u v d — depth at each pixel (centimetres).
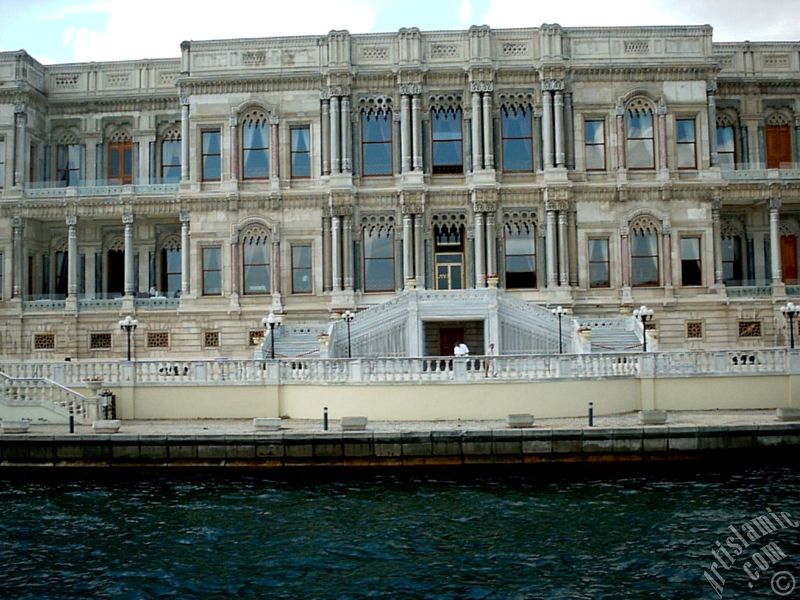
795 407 3672
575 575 1994
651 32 5516
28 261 5762
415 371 3609
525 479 2902
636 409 3719
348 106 5494
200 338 5459
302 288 5503
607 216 5447
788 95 5909
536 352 4600
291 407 3716
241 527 2395
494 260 5400
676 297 5388
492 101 5481
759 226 5822
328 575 2020
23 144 5659
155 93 5919
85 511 2567
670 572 2003
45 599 1878
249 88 5566
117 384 3734
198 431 3200
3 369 3841
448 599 1866
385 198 5475
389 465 3038
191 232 5519
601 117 5509
